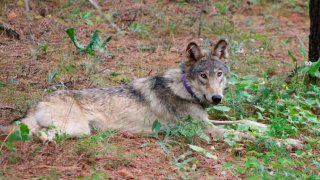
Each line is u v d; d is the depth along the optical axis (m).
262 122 13.09
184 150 10.81
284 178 9.43
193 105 12.16
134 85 12.29
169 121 12.14
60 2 19.97
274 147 10.93
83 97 11.84
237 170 9.95
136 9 20.53
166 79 12.23
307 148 11.32
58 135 10.68
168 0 22.06
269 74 16.56
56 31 17.97
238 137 11.55
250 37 19.80
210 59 12.09
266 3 23.75
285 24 22.11
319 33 14.90
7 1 19.28
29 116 11.19
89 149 10.22
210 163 10.26
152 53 17.28
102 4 20.80
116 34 18.55
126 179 9.20
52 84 14.04
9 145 9.77
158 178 9.38
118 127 11.85
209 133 11.86
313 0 14.86
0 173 9.09
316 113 13.69
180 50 17.73
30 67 15.15
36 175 9.16
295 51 19.05
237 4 22.89
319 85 14.93
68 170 9.41
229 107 13.52
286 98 13.80
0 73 14.64
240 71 16.27
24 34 17.44
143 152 10.52
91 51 13.25
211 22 20.62
